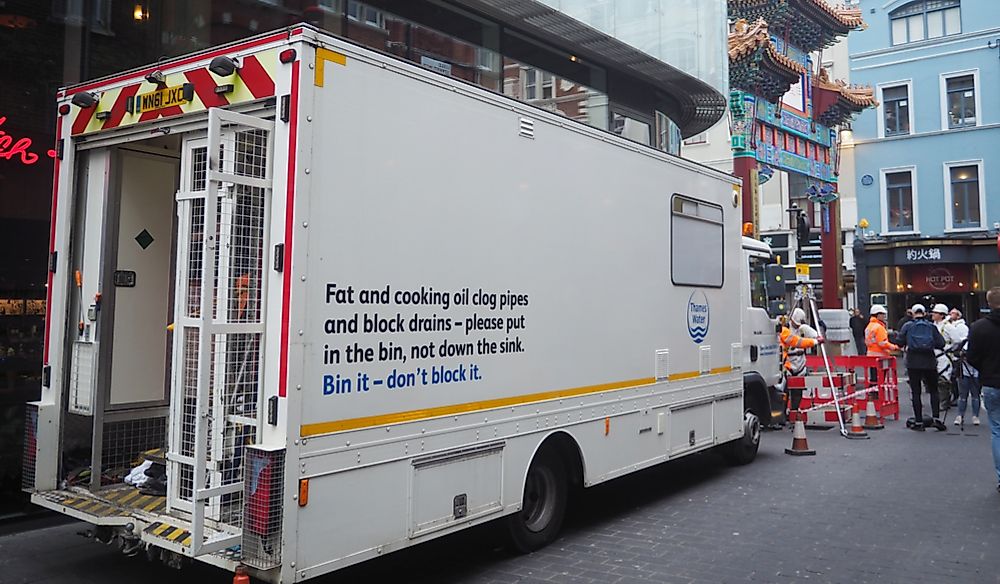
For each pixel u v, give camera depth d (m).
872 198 28.20
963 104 26.95
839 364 13.17
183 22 7.93
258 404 4.11
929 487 8.13
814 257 26.95
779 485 8.27
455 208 5.04
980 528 6.61
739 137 18.41
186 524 4.41
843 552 5.96
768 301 10.70
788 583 5.28
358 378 4.38
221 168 4.42
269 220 4.19
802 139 21.58
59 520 6.63
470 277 5.14
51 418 5.29
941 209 27.05
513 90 10.43
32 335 7.00
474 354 5.17
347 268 4.31
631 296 6.81
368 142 4.46
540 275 5.76
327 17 8.41
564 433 5.98
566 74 11.30
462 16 9.77
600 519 6.92
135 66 7.69
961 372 12.35
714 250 8.30
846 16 22.08
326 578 5.33
